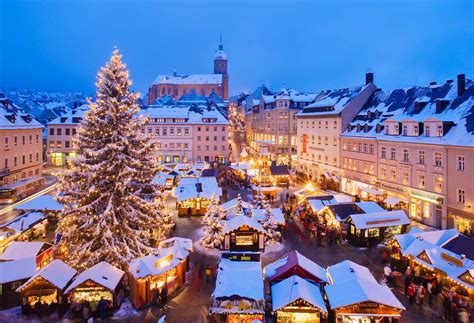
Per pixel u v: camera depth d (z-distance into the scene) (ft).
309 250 114.11
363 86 213.66
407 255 89.25
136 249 94.79
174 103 466.29
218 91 599.16
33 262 85.40
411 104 168.76
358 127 192.13
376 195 164.45
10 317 75.72
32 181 206.18
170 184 203.41
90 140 94.99
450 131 134.41
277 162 299.17
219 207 115.55
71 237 93.71
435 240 94.27
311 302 63.72
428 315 75.10
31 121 223.92
